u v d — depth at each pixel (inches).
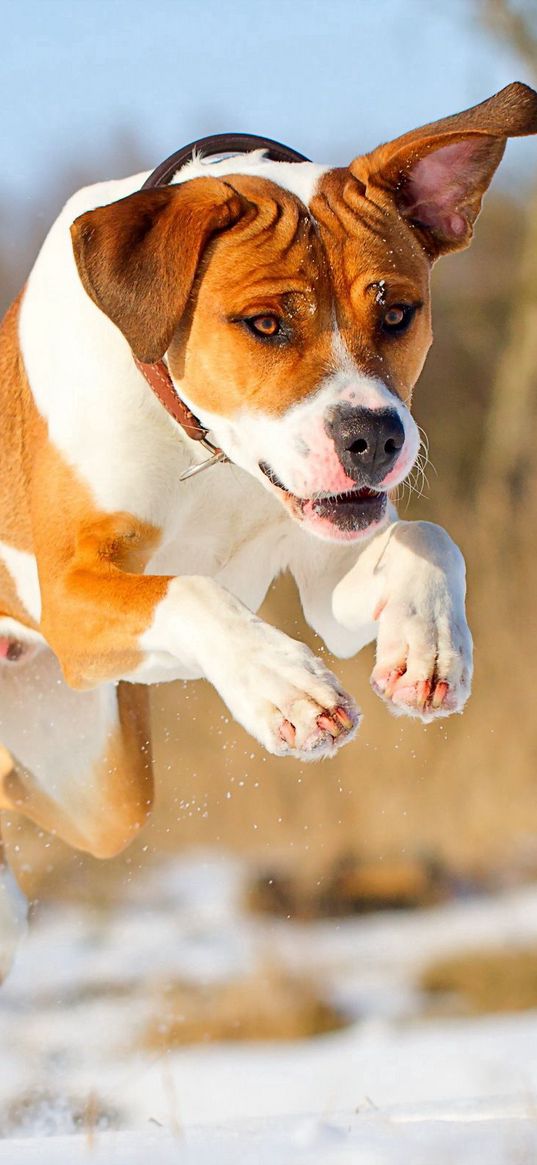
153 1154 254.7
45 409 341.7
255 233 311.0
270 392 306.0
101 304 310.3
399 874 722.2
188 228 309.7
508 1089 435.2
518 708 827.4
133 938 670.5
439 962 598.2
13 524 374.9
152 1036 534.9
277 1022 549.3
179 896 739.4
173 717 850.1
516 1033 508.1
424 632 305.1
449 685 302.0
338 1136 259.8
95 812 426.3
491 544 901.2
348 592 339.0
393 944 636.7
